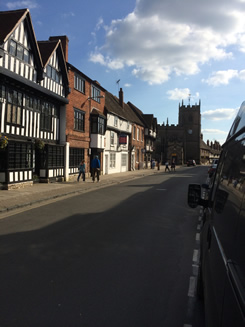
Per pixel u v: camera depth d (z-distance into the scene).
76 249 5.58
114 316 3.22
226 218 2.16
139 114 46.88
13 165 14.80
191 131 91.12
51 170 18.84
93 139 25.19
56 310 3.33
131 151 38.47
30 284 4.02
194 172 38.34
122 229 7.19
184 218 8.72
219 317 1.72
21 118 15.56
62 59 19.34
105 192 15.02
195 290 3.90
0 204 10.16
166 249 5.68
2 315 3.21
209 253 2.62
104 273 4.44
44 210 9.74
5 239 6.21
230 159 2.54
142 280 4.21
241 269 1.52
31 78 15.98
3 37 13.34
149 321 3.13
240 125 2.30
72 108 21.33
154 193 14.59
